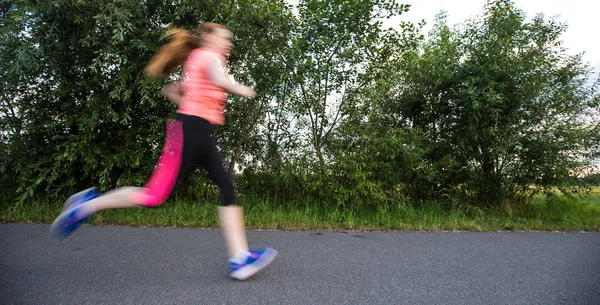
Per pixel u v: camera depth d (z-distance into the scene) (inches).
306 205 221.8
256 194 236.4
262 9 211.8
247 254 106.8
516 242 165.5
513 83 224.2
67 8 187.2
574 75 241.0
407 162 225.6
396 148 220.1
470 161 240.4
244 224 187.9
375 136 222.5
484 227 198.5
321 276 112.0
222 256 129.7
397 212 217.5
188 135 99.5
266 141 252.7
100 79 203.2
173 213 195.5
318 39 247.3
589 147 230.5
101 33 197.5
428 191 246.7
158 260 124.0
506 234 183.6
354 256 135.5
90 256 127.6
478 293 101.8
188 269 115.2
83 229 169.3
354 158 218.5
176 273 111.4
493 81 219.6
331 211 215.3
